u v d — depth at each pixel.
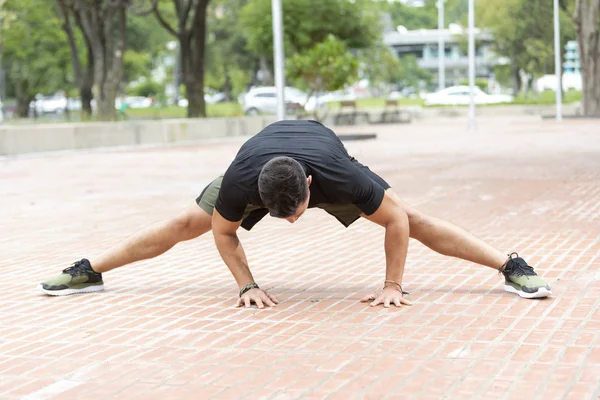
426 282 6.41
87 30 29.70
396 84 95.19
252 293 5.84
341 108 42.38
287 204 4.83
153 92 80.19
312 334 5.08
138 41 51.16
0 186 15.12
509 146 21.83
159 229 6.17
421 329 5.09
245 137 30.41
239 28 60.91
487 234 8.60
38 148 23.03
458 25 66.50
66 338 5.21
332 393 4.06
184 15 32.09
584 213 9.84
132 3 31.14
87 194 13.59
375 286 6.43
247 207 5.43
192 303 6.03
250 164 5.17
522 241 8.12
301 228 9.47
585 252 7.43
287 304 5.89
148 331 5.30
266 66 61.91
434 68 102.44
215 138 29.28
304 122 5.41
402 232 5.57
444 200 11.45
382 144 24.28
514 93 60.34
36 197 13.36
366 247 8.18
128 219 10.72
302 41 42.34
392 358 4.55
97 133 24.78
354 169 5.16
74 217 11.04
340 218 5.59
